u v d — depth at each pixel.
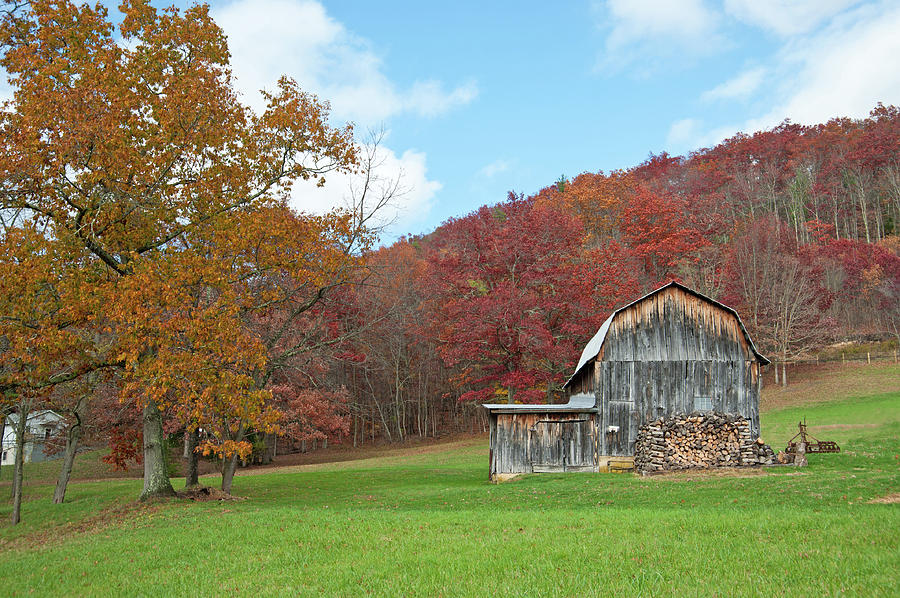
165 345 19.17
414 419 72.12
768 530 11.32
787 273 62.19
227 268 21.75
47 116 17.94
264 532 14.58
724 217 81.31
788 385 56.88
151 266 19.45
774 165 101.56
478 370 60.09
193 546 13.64
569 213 78.62
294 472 41.69
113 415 33.28
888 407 41.00
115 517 21.45
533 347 47.22
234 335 20.16
